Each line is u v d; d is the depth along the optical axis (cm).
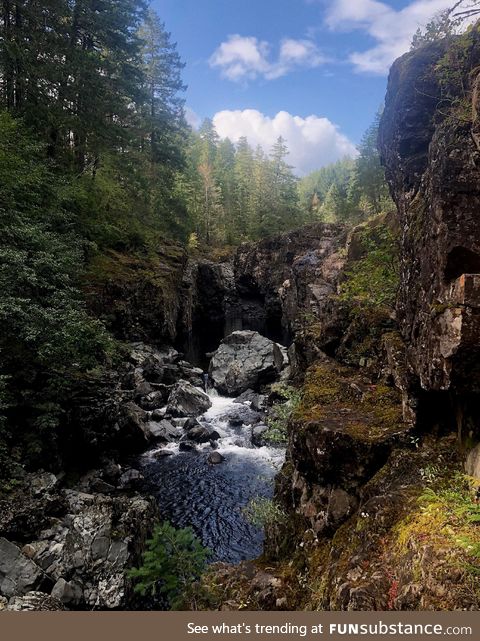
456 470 509
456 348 424
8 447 1016
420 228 636
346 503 607
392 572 401
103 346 1294
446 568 349
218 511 1200
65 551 808
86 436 1255
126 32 2284
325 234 4272
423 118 723
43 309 1111
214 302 4656
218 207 6419
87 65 1941
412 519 440
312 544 638
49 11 1866
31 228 1242
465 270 480
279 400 1923
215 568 725
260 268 4722
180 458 1510
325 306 1354
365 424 651
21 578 717
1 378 930
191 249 5197
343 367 932
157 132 3195
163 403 1955
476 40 548
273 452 1565
